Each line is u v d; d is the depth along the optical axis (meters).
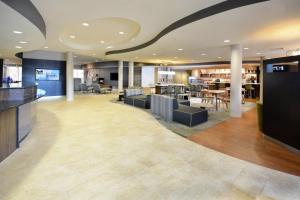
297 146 3.56
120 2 3.84
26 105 4.34
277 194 2.31
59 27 5.68
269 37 5.77
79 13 4.48
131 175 2.72
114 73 20.58
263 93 4.54
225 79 17.58
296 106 3.57
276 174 2.79
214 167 3.00
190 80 18.70
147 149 3.72
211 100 11.05
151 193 2.30
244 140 4.34
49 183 2.49
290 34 5.34
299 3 3.22
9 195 2.22
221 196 2.26
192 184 2.51
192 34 5.45
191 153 3.55
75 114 7.11
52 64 12.95
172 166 3.02
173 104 6.20
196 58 12.84
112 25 6.17
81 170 2.85
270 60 4.27
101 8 4.17
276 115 4.11
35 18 4.16
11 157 3.27
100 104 9.81
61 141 4.10
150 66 19.28
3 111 3.16
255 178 2.68
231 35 5.53
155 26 5.52
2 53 9.35
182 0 3.69
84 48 9.91
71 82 11.12
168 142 4.15
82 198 2.19
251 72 16.33
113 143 4.04
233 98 7.08
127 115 7.09
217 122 6.16
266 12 3.65
